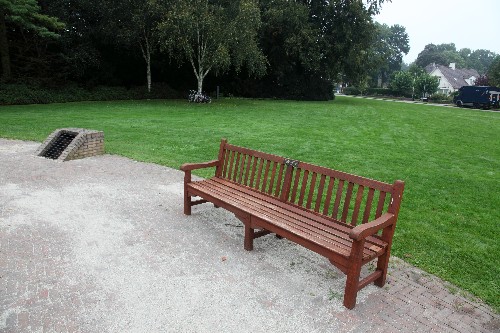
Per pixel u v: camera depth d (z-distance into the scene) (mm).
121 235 4770
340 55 34875
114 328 3041
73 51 26000
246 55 24734
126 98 27984
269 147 11164
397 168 9289
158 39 24875
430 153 11602
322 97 39375
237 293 3600
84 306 3305
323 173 4359
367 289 3797
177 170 8188
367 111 25906
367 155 10672
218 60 23484
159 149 10406
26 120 14992
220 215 5613
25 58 25250
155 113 19172
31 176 7238
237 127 15070
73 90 25812
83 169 7918
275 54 34969
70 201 5949
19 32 25266
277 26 33062
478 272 4285
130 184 7008
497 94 40406
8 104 21656
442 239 5152
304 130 14992
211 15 22891
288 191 4738
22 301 3336
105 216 5387
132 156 9281
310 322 3227
